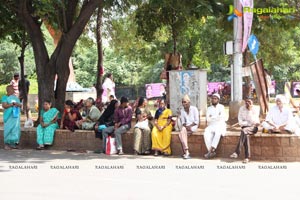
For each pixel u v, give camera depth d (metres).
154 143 11.51
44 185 7.97
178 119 11.72
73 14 14.80
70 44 14.39
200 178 8.62
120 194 7.24
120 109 12.07
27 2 14.23
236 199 6.89
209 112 11.07
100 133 12.17
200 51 32.00
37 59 14.59
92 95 28.00
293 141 10.39
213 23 29.77
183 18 17.92
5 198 6.99
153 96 39.88
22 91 19.61
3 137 13.42
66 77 14.66
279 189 7.61
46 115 12.97
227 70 49.00
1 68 42.72
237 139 10.85
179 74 15.55
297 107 13.76
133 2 19.88
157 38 24.25
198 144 11.24
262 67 14.10
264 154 10.59
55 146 12.93
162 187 7.79
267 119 10.94
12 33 18.16
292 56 32.97
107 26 24.09
